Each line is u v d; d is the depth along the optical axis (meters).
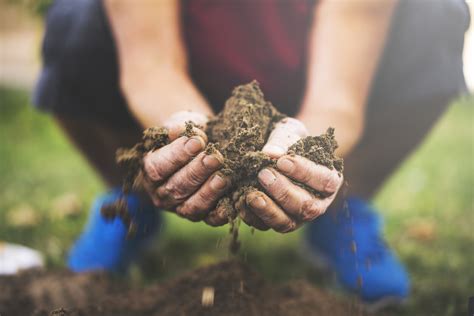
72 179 1.77
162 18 0.95
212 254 1.21
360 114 0.92
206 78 1.01
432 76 1.00
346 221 0.96
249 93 0.78
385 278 1.01
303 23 0.99
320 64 0.93
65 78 1.04
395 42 0.98
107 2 0.97
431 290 1.03
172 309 0.85
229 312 0.82
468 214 1.36
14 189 1.63
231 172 0.69
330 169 0.70
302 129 0.75
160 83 0.91
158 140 0.73
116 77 1.03
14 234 1.27
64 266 1.12
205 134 0.73
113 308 0.87
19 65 3.52
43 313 0.88
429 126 1.05
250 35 1.00
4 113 2.57
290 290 0.90
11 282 0.97
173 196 0.71
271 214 0.68
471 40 2.26
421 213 1.40
